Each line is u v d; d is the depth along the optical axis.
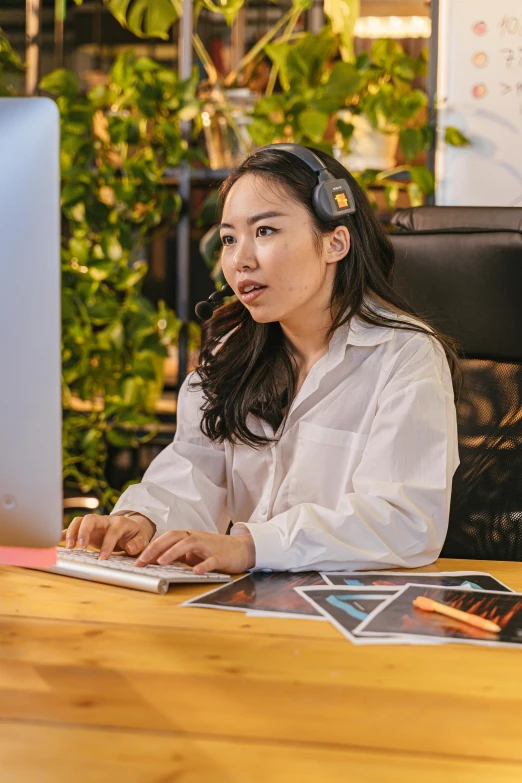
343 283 1.39
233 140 2.72
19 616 0.95
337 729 0.67
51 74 2.66
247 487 1.49
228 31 3.14
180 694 0.74
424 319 1.56
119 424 2.79
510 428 1.53
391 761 0.62
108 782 0.59
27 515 0.86
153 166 2.66
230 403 1.44
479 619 0.91
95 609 0.97
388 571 1.15
